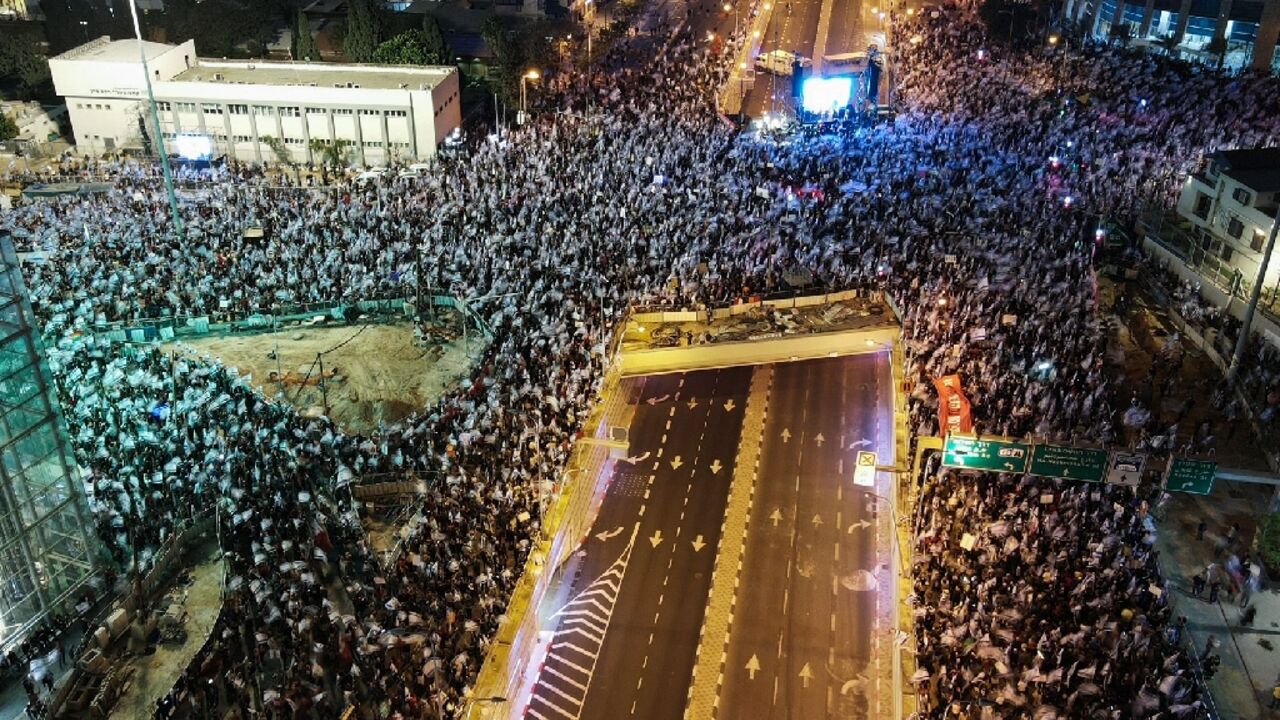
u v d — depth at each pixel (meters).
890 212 100.12
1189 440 69.94
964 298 83.88
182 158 123.62
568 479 65.50
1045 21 177.38
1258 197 82.56
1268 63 146.25
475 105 143.00
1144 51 155.38
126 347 79.44
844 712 50.38
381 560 57.62
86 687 49.81
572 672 52.81
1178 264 92.38
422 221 99.00
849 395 79.00
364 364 81.62
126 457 63.72
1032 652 49.78
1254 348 78.62
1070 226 98.25
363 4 140.50
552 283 85.81
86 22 148.88
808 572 60.19
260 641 49.75
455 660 49.09
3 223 98.44
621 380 80.88
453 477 61.81
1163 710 46.53
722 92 146.12
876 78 132.50
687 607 57.44
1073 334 79.38
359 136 124.50
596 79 146.25
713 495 67.31
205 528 59.84
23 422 51.53
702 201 102.06
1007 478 61.88
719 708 50.59
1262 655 52.84
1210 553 60.28
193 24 148.38
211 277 88.50
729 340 83.00
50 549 54.53
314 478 63.94
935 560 55.84
